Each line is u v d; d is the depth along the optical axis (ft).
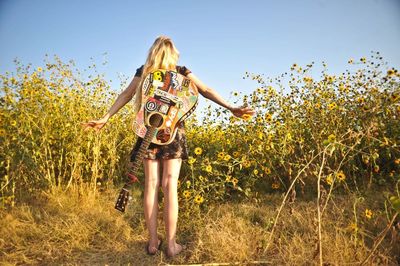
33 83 13.99
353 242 8.07
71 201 12.11
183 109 8.69
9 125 12.14
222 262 8.28
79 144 13.46
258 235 9.16
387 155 12.67
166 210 8.72
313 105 14.70
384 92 13.55
